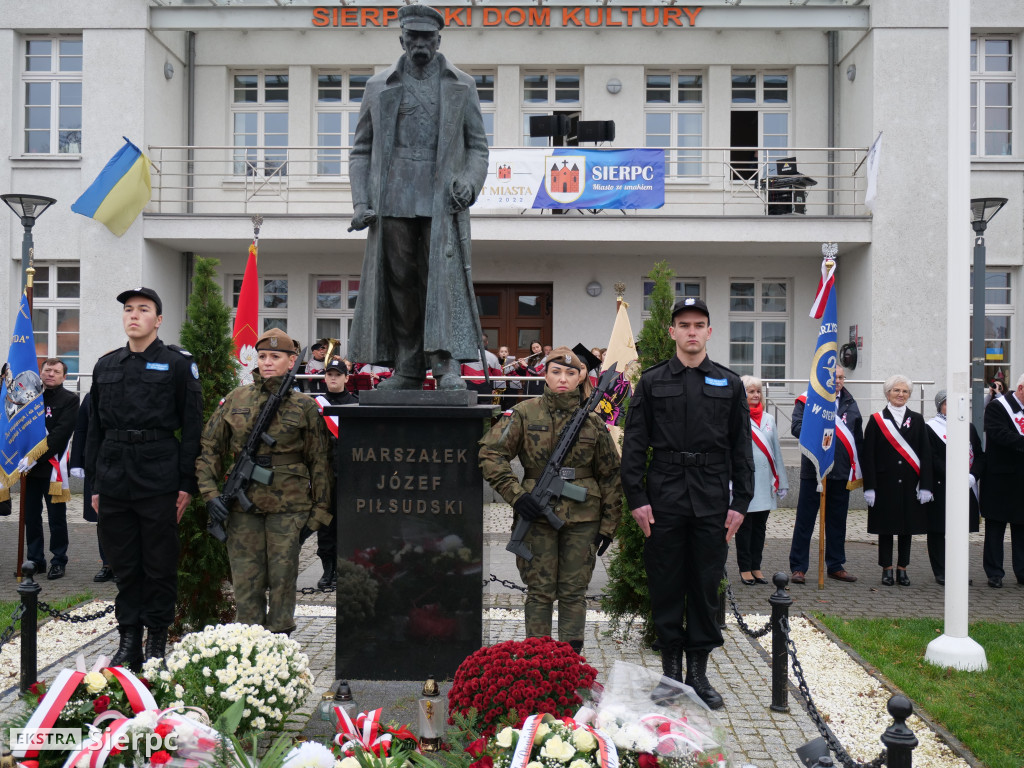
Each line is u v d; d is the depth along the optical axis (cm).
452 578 491
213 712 356
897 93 1623
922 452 848
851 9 1638
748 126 1827
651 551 506
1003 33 1684
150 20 1647
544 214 1662
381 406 495
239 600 514
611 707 311
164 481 514
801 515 880
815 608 767
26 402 820
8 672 569
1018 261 1658
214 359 621
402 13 528
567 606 504
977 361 1211
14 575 867
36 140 1686
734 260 1784
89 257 1620
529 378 1312
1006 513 862
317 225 1608
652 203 1563
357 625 491
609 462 518
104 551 525
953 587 607
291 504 520
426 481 493
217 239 1628
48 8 1636
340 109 1831
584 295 1781
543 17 1719
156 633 525
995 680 570
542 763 287
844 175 1672
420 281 546
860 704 526
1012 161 1659
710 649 507
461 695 345
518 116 1803
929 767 442
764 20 1667
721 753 300
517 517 502
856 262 1683
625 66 1798
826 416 833
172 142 1762
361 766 303
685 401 503
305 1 1767
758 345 1803
